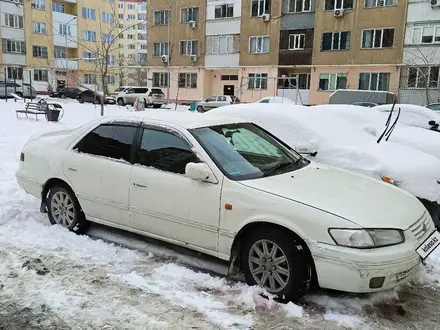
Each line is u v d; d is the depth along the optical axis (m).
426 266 4.30
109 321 3.21
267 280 3.65
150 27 42.16
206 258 4.35
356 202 3.59
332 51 32.84
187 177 4.03
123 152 4.53
